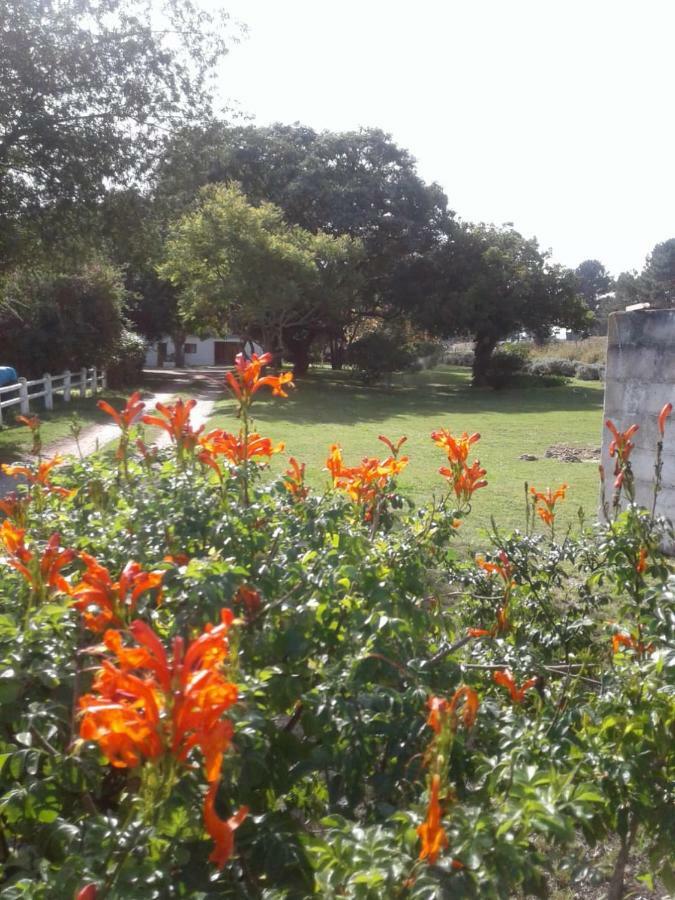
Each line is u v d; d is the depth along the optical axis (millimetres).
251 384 3203
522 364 36219
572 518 8516
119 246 16438
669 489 6957
